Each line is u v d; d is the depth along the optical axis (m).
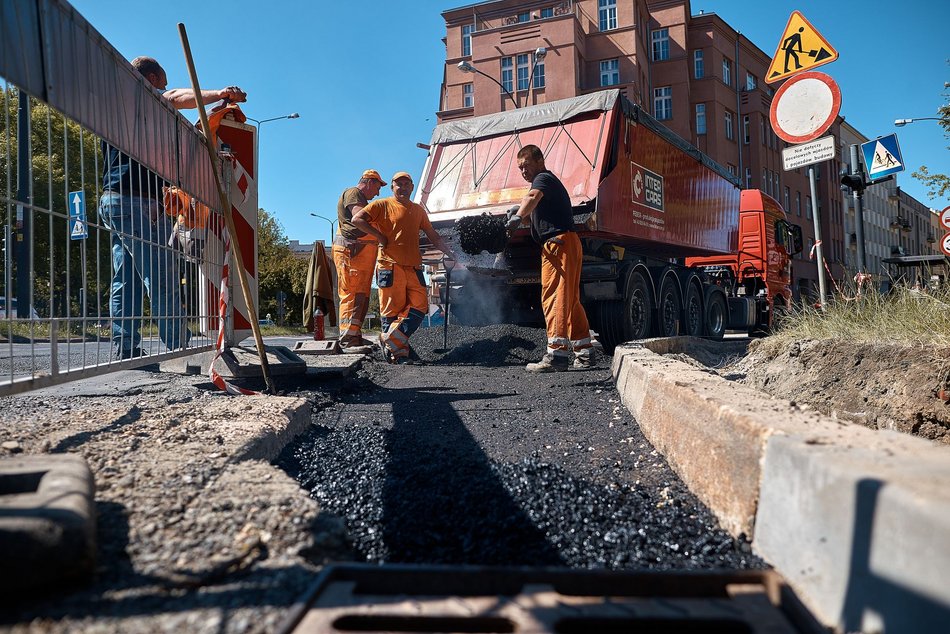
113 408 3.61
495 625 1.46
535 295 9.90
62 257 3.26
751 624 1.43
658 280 10.13
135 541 1.79
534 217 6.64
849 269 7.63
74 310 3.39
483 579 1.64
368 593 1.65
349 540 2.01
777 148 47.06
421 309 7.98
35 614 1.40
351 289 8.44
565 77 34.81
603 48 36.91
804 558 1.69
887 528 1.35
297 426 3.65
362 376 6.26
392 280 7.74
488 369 7.17
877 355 5.03
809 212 51.62
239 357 5.25
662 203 10.11
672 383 3.28
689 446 2.78
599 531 2.28
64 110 3.03
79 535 1.50
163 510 2.00
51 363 3.13
